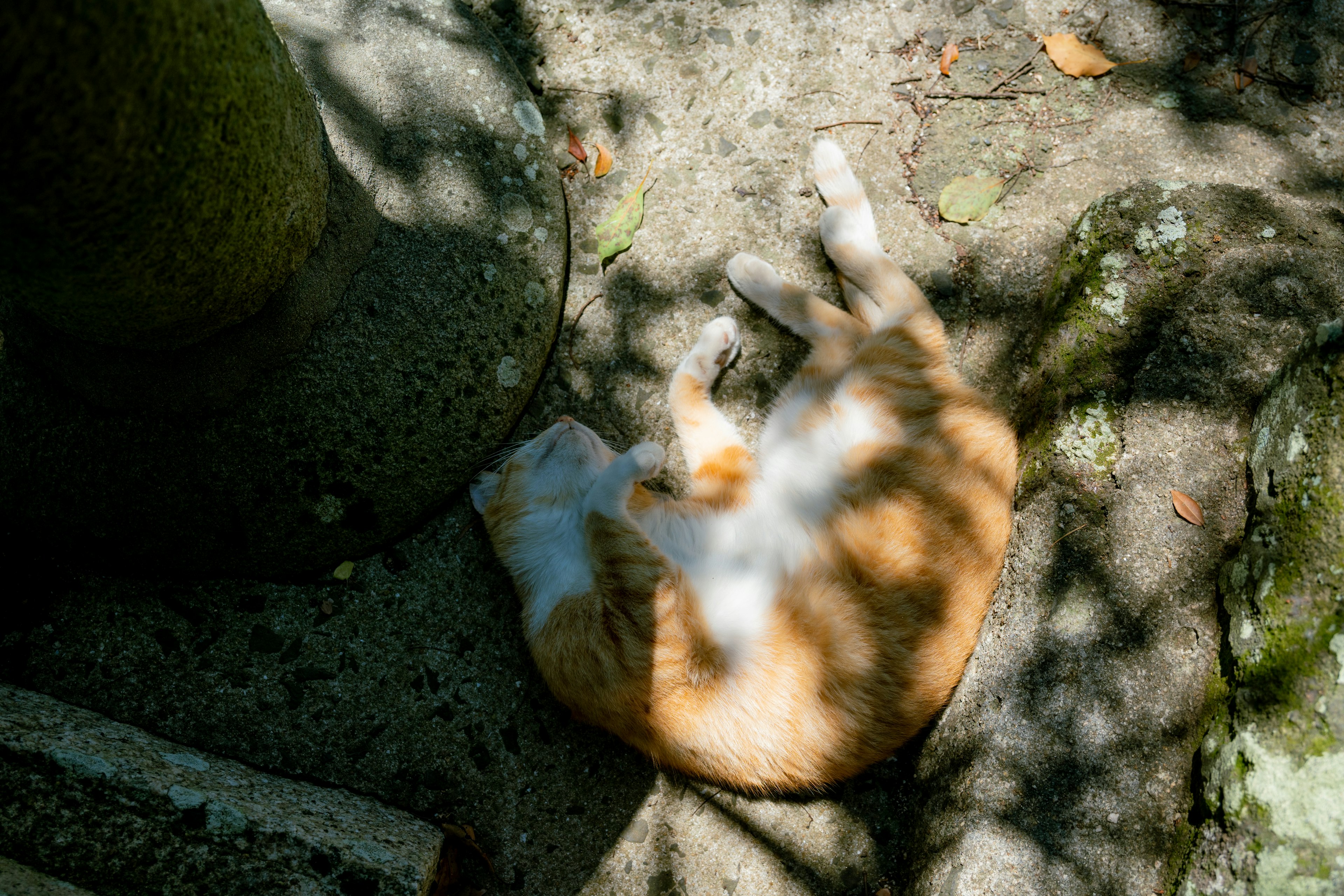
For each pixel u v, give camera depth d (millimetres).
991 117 3223
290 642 2789
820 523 2762
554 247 3004
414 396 2641
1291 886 1767
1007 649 2457
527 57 3363
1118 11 3295
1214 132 3123
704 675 2645
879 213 3180
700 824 2783
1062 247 3041
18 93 1209
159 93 1389
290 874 2143
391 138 2703
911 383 2850
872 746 2592
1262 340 2428
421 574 2910
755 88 3303
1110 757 2186
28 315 2227
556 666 2736
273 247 1980
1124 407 2504
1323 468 1948
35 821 2002
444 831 2680
